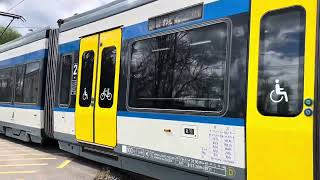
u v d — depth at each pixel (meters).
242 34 5.05
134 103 6.79
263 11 4.82
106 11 7.80
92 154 8.11
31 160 9.79
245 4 5.05
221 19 5.37
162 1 6.40
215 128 5.31
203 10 5.67
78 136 8.35
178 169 5.95
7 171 8.52
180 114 5.86
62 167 8.91
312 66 4.27
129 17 7.12
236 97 5.05
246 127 4.88
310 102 4.26
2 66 13.96
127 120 6.92
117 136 7.16
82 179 7.73
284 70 4.54
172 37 6.16
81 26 8.64
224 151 5.18
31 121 11.06
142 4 6.83
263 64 4.76
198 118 5.57
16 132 12.47
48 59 10.29
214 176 5.32
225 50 5.27
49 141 10.77
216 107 5.34
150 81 6.51
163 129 6.15
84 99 8.20
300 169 4.30
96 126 7.73
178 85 5.98
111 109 7.32
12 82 12.83
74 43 8.89
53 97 9.70
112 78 7.39
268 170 4.62
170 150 6.01
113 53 7.46
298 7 4.46
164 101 6.20
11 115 12.67
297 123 4.36
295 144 4.36
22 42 12.23
